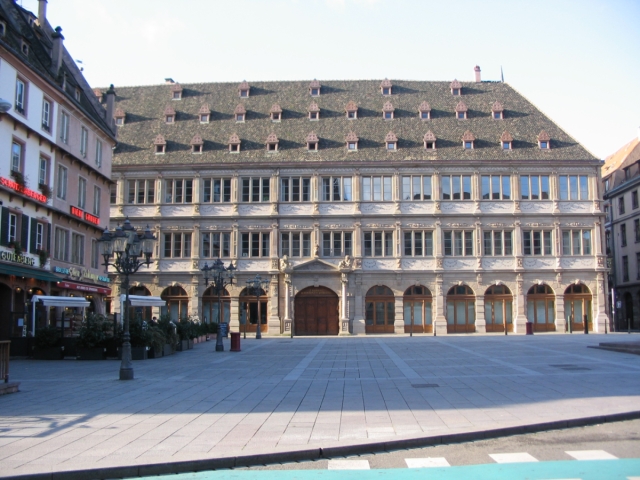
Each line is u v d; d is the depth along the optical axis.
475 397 16.67
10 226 35.62
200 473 10.08
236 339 38.19
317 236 63.78
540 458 10.52
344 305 62.69
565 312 63.34
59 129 41.44
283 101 70.88
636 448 11.12
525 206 63.97
